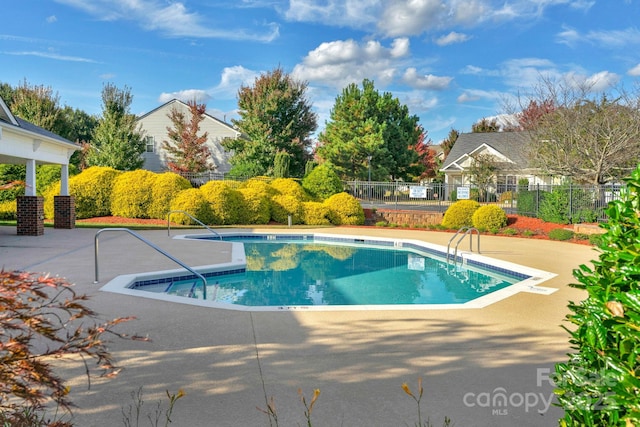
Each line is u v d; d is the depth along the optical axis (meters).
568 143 18.83
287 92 36.34
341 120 38.50
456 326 4.93
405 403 3.02
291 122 36.56
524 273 8.72
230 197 19.77
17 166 20.78
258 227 18.75
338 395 3.13
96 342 1.87
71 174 22.34
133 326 4.73
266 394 3.13
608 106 18.42
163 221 19.34
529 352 4.11
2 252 10.18
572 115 18.91
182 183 20.23
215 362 3.74
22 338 1.70
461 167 34.38
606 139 17.72
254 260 11.67
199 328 4.71
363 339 4.43
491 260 9.98
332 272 10.10
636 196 1.66
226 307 5.62
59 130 33.69
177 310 5.42
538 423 2.76
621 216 1.69
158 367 3.61
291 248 14.12
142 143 34.31
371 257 12.38
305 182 24.41
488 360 3.89
